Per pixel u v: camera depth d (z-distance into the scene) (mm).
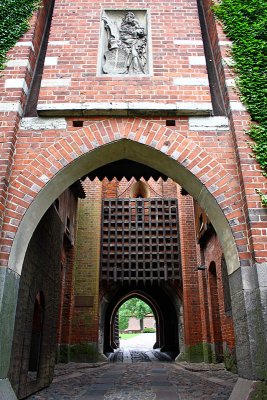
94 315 13844
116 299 19969
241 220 5363
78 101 6141
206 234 12570
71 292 13641
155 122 6086
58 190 6078
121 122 6078
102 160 6273
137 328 50781
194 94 6242
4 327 4773
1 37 6602
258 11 6832
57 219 8305
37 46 7121
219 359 12195
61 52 6645
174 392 6699
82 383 8000
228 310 10328
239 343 5027
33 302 6352
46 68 6457
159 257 15109
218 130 6023
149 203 15859
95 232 15016
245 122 5875
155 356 17562
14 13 6871
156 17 7109
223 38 6672
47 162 5766
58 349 12766
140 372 10477
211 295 12672
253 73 6211
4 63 6402
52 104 6074
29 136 5938
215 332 12391
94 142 5930
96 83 6328
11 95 6098
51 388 7129
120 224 15602
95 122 6078
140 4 7289
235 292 5250
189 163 5777
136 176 8391
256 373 4535
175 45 6750
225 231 5570
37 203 5648
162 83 6332
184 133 5996
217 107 6398
